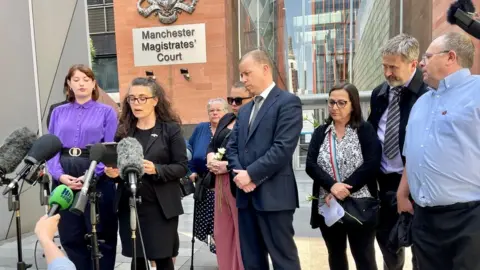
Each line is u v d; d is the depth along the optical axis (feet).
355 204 7.52
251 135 7.25
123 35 33.78
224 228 8.72
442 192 5.42
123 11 33.63
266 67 7.39
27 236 14.43
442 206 5.48
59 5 16.44
